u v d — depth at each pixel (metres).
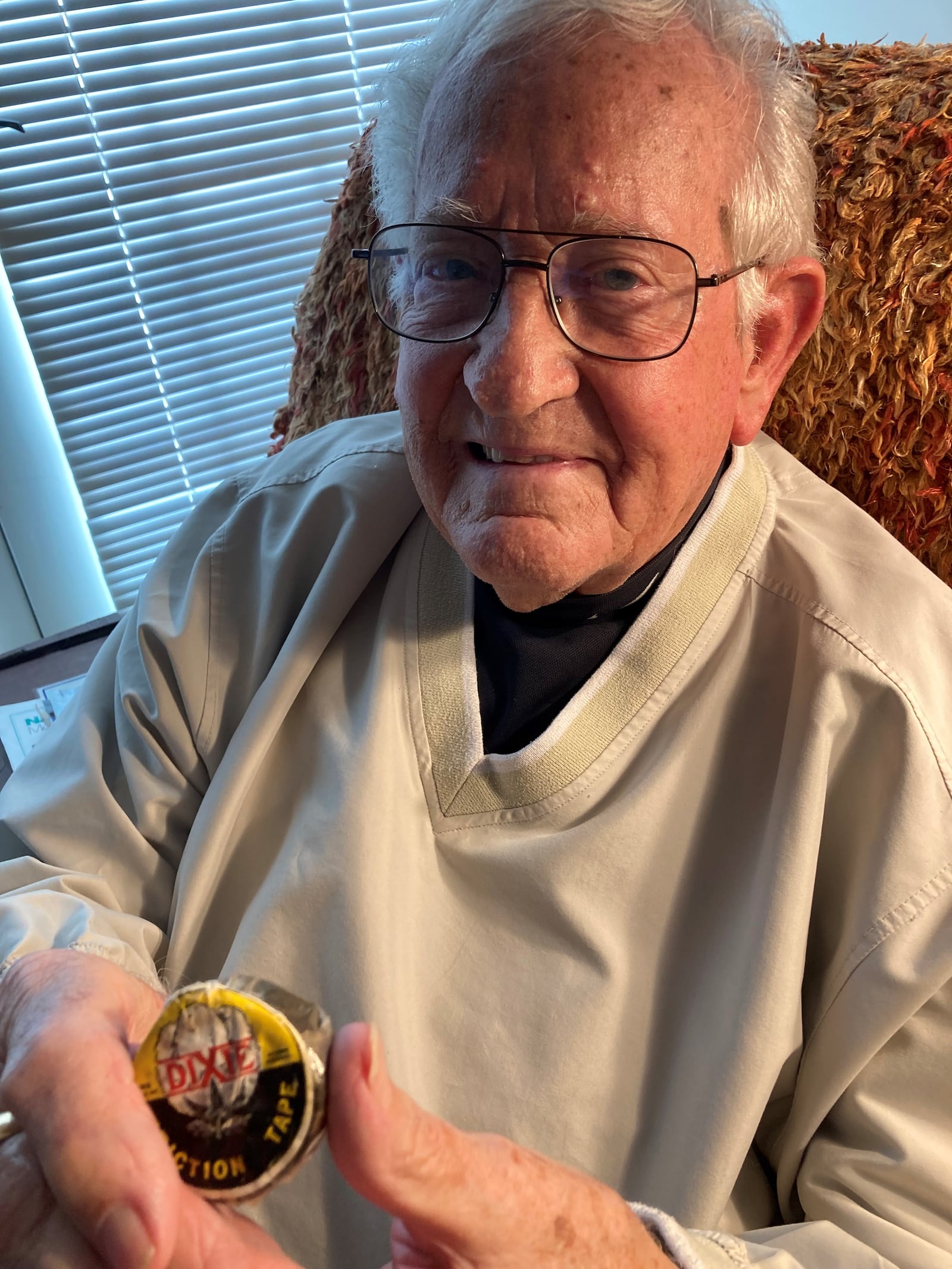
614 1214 0.43
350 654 0.79
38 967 0.44
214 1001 0.35
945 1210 0.60
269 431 1.95
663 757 0.68
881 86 0.78
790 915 0.62
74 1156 0.33
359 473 0.82
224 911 0.77
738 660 0.69
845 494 0.82
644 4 0.56
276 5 1.57
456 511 0.65
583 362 0.59
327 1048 0.35
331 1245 0.65
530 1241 0.38
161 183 1.61
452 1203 0.35
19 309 1.58
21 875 0.78
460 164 0.59
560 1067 0.65
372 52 1.69
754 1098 0.61
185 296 1.72
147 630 0.83
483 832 0.71
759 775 0.68
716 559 0.70
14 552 1.80
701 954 0.67
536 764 0.69
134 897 0.81
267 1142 0.34
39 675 1.23
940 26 1.53
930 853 0.62
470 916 0.70
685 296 0.59
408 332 0.65
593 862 0.67
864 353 0.76
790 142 0.65
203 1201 0.36
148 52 1.51
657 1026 0.66
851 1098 0.64
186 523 0.91
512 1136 0.65
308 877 0.70
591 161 0.56
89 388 1.72
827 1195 0.63
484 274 0.62
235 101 1.60
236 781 0.76
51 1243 0.37
